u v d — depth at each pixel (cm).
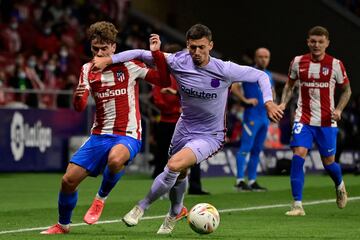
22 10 4519
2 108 3528
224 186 3142
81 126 3759
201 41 1582
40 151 3650
